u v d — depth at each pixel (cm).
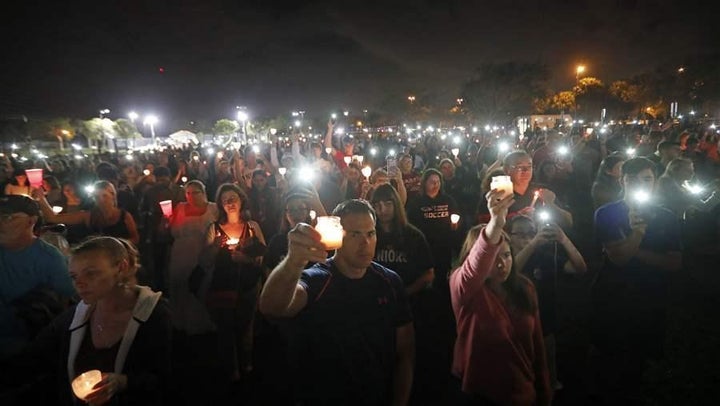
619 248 347
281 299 200
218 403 422
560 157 803
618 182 547
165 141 4028
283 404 413
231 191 478
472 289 274
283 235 447
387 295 245
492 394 275
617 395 368
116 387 231
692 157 930
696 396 396
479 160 1160
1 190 769
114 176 747
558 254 411
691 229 561
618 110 4616
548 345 373
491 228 254
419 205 570
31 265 323
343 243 236
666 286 352
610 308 362
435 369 446
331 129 1058
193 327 555
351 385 229
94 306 254
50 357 260
